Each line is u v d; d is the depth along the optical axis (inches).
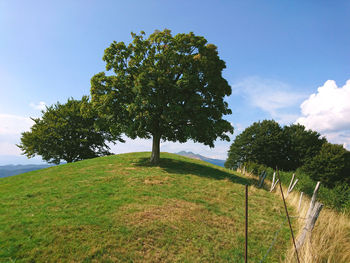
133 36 760.3
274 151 1851.6
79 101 1518.2
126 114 730.2
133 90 676.1
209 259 234.5
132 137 753.6
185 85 674.2
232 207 403.9
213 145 788.6
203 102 734.5
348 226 309.9
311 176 1513.3
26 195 399.2
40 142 1348.4
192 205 385.7
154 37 735.1
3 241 227.5
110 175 579.2
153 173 628.4
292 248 249.4
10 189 475.2
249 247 267.1
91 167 725.3
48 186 473.1
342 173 1418.6
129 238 252.1
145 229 273.9
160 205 364.8
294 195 504.4
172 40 721.6
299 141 1825.8
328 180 1401.3
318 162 1519.4
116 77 721.6
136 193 422.3
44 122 1438.2
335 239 260.2
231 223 328.8
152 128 743.1
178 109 647.1
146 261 218.2
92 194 402.0
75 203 352.8
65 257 209.8
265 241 285.3
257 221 347.9
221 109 759.1
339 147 1473.9
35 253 210.5
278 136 1878.7
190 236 275.7
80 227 265.0
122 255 222.2
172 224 298.7
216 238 279.4
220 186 553.0
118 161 854.5
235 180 666.2
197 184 546.6
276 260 244.1
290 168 1812.3
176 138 847.1
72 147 1423.5
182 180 570.6
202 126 697.6
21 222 273.3
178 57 727.7
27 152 1408.7
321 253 232.2
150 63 742.5
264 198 489.7
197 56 697.0
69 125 1405.0
